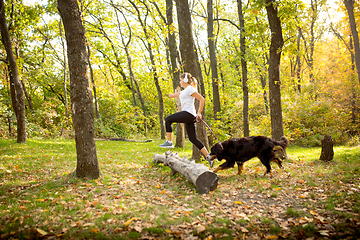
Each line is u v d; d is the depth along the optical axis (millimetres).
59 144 11148
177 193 4340
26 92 17375
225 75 17609
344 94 15227
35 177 5320
